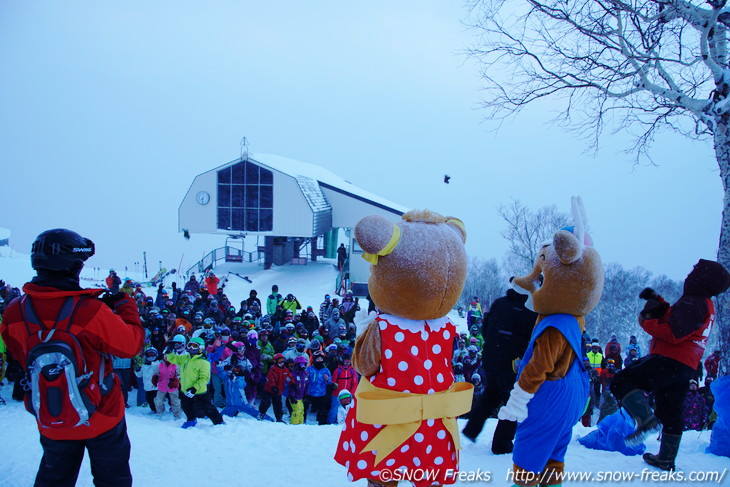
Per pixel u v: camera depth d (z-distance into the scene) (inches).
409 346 138.6
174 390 386.9
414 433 136.9
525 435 158.2
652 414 188.4
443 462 139.8
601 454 217.0
